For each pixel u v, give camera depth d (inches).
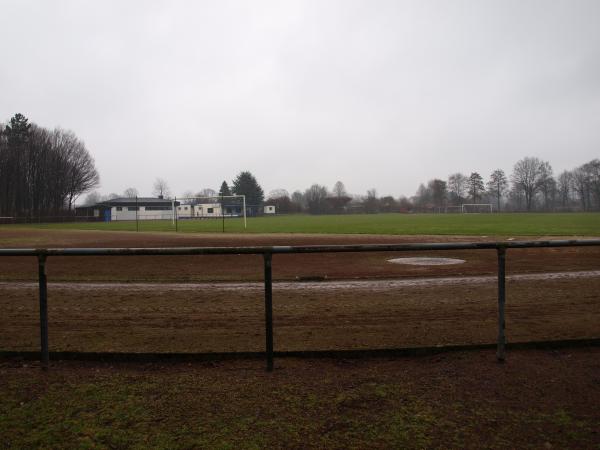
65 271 436.5
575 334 196.9
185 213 3597.4
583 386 141.4
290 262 504.7
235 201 4530.0
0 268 460.1
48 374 157.5
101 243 861.8
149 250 158.1
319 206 4399.6
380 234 1028.5
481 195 5147.6
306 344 186.7
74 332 210.8
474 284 340.5
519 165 4921.3
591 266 433.4
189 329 215.8
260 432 112.5
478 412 123.3
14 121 3321.9
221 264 489.4
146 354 171.8
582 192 4731.8
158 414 123.3
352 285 344.8
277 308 262.2
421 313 244.5
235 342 191.8
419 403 129.2
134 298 296.5
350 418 120.0
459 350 178.9
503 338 165.0
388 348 175.2
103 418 121.3
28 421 120.0
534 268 425.4
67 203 3656.5
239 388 141.7
